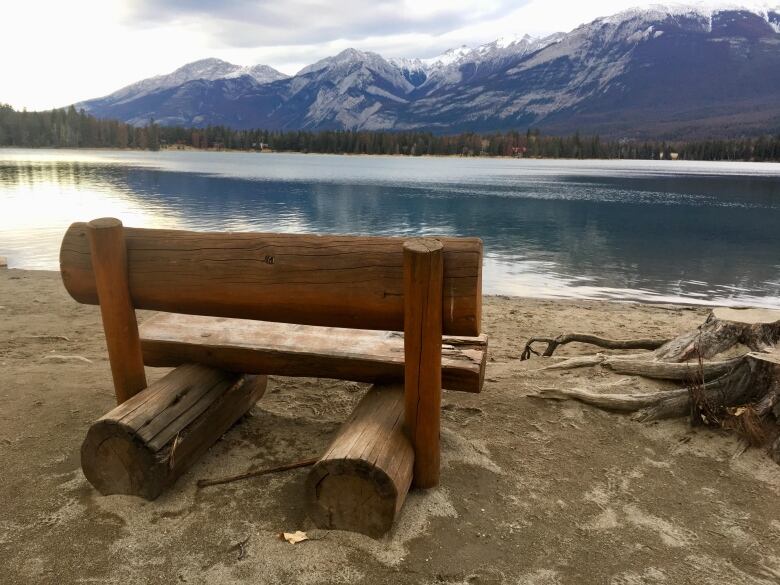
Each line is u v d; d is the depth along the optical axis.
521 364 4.91
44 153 120.25
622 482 3.01
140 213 23.19
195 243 2.65
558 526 2.61
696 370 3.81
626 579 2.28
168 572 2.21
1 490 2.74
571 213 28.19
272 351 3.08
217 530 2.46
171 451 2.64
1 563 2.25
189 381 2.99
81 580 2.17
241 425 3.48
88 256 2.83
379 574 2.23
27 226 18.58
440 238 2.47
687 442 3.44
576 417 3.74
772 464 3.17
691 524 2.67
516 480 2.98
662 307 10.05
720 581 2.29
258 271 2.58
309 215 24.31
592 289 12.56
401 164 106.38
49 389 4.05
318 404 3.91
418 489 2.78
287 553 2.32
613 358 4.40
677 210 30.31
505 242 19.31
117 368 2.86
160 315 3.61
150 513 2.56
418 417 2.65
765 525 2.67
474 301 2.40
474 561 2.34
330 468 2.39
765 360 3.42
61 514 2.55
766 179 64.44
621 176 70.56
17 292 8.95
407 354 2.55
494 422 3.67
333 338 3.25
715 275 14.48
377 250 2.48
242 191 36.56
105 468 2.64
